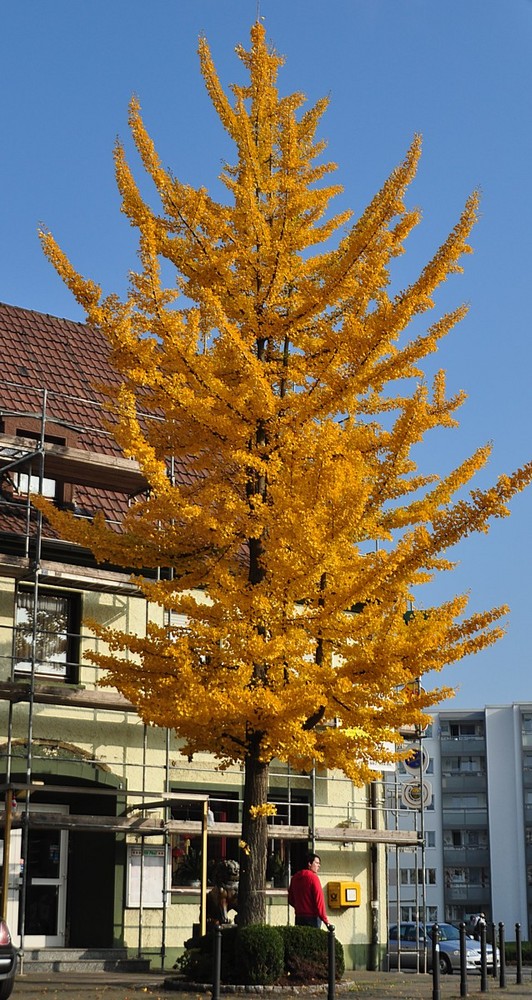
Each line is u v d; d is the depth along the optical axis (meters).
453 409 15.84
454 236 14.23
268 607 14.10
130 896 21.16
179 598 14.57
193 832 21.00
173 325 14.66
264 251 15.24
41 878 21.09
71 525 15.34
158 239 15.67
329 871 24.67
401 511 14.68
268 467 14.37
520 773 79.75
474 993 16.98
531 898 77.50
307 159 16.41
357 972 23.72
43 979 17.05
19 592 21.28
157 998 13.77
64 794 21.55
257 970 14.60
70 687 20.84
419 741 25.75
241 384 14.50
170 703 14.32
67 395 23.48
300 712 14.01
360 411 15.82
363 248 14.73
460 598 14.78
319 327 15.34
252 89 16.42
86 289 14.98
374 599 14.81
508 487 14.22
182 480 24.38
